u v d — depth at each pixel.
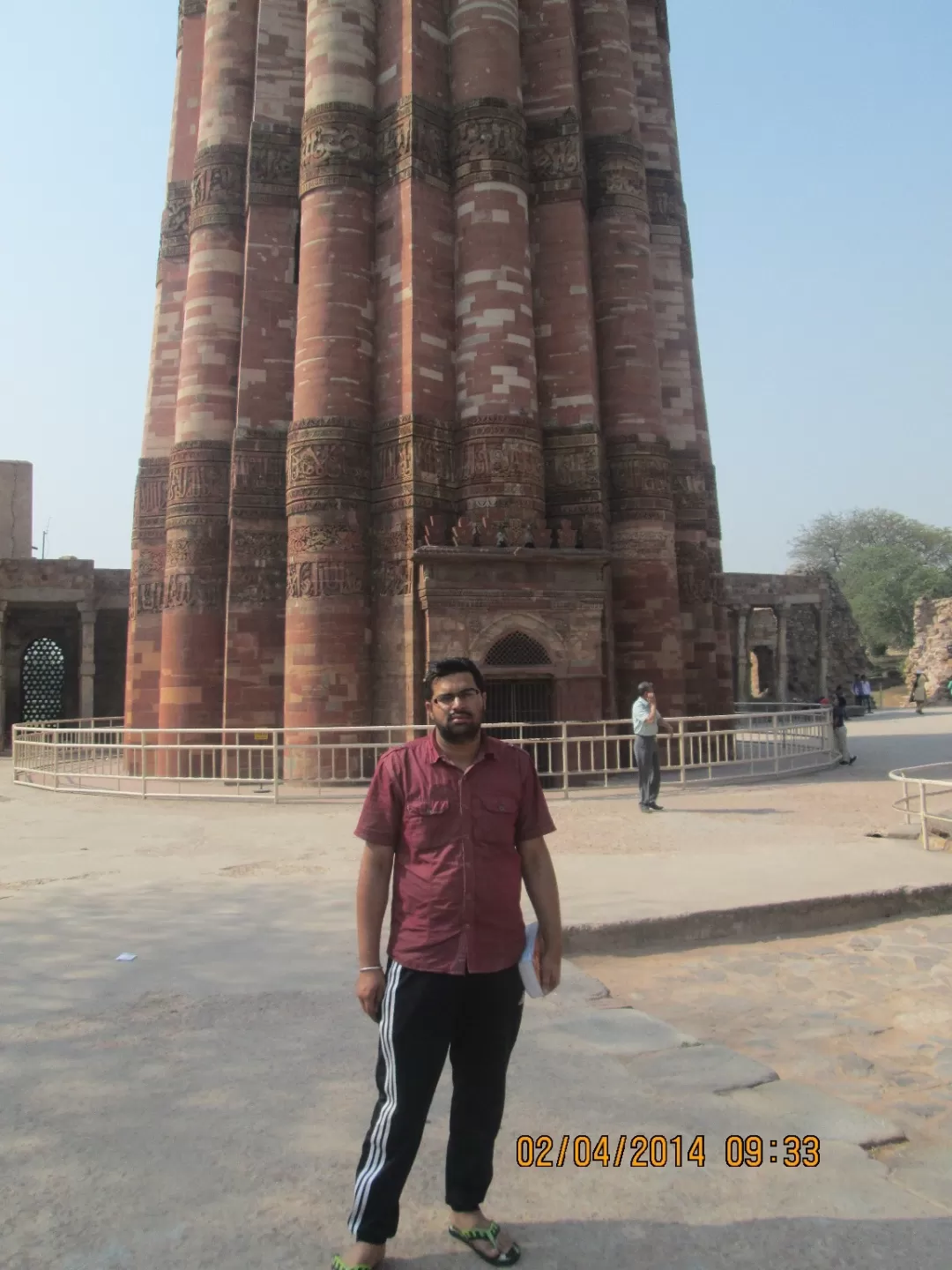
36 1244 3.27
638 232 22.56
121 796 16.66
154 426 24.64
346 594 18.72
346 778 16.55
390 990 3.44
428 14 20.41
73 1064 4.88
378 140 20.41
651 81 26.27
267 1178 3.73
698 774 20.17
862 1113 4.42
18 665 36.53
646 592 21.28
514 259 19.72
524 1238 3.36
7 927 7.66
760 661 53.69
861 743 27.70
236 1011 5.66
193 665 21.58
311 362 19.39
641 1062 4.99
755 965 7.35
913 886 8.84
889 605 78.88
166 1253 3.22
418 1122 3.29
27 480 37.66
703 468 25.52
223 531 22.08
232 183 23.05
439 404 19.27
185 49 26.59
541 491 19.58
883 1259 3.22
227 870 10.12
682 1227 3.43
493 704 18.11
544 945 3.67
